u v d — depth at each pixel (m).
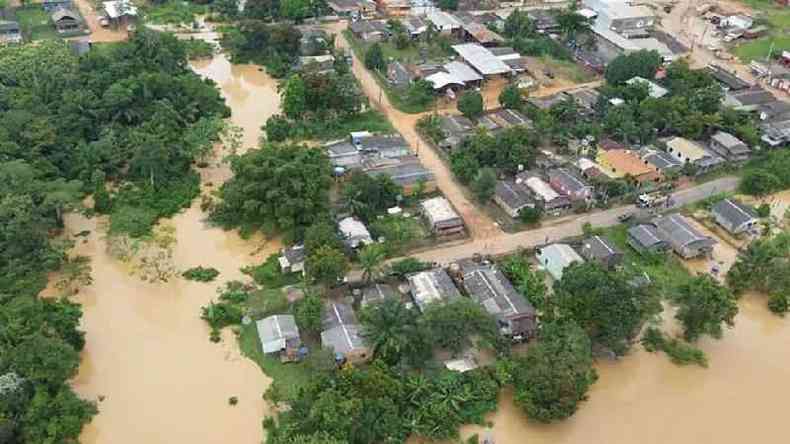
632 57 132.00
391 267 83.81
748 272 84.56
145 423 66.50
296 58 139.00
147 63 121.75
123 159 101.19
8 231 80.56
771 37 164.50
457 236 91.62
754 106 126.75
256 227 92.88
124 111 109.06
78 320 75.38
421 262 85.19
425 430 65.06
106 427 65.94
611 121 115.25
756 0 190.88
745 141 114.31
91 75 114.12
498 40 147.88
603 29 159.50
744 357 77.81
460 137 112.50
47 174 95.06
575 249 89.25
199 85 118.56
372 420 62.56
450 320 69.94
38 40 138.25
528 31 153.38
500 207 98.19
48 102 108.75
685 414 70.56
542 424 67.94
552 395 65.44
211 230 92.75
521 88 128.75
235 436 65.75
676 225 92.75
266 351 72.44
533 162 106.56
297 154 95.19
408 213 95.75
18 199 83.00
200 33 152.38
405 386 67.62
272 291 81.31
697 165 108.06
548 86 135.62
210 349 74.62
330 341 71.62
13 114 98.94
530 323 75.50
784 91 138.75
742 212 95.75
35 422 62.06
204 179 103.31
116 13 151.25
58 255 82.19
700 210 100.31
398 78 132.75
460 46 143.12
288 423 63.94
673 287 84.06
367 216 92.00
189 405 68.56
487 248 89.88
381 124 118.12
